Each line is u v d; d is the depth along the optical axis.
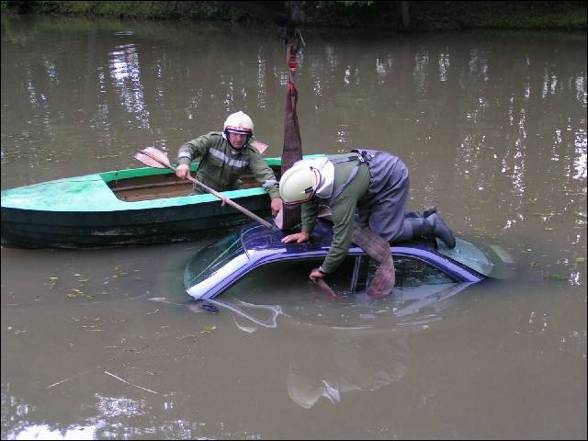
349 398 3.87
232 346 4.30
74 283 5.10
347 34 17.72
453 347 4.30
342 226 4.37
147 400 3.84
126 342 4.35
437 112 10.26
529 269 5.28
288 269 4.79
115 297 4.88
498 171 7.68
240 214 5.89
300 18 18.88
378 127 9.44
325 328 4.46
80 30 18.47
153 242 5.77
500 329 4.47
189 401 3.83
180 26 19.16
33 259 5.50
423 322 4.52
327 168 4.39
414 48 15.59
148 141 8.73
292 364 4.15
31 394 3.89
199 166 6.11
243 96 11.11
